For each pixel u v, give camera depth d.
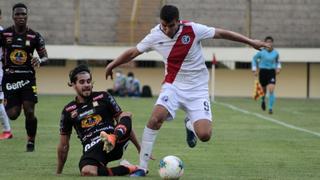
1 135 34.09
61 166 21.70
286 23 84.00
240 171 23.39
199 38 21.61
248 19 84.25
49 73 83.06
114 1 83.50
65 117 21.06
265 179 21.41
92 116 21.06
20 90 28.20
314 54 81.19
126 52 21.88
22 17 27.77
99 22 83.69
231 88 83.44
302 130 40.00
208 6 84.50
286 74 83.44
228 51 81.06
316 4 83.94
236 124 43.50
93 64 83.25
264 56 54.56
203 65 22.05
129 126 20.38
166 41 21.64
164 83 22.05
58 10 83.62
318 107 62.84
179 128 40.00
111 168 20.81
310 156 27.92
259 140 34.03
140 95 77.50
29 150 28.41
